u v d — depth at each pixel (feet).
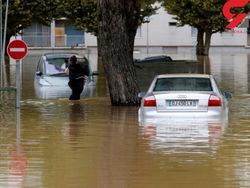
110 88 109.29
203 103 81.61
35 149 68.08
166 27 365.61
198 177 54.60
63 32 365.20
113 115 96.22
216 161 61.00
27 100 119.85
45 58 155.74
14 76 180.96
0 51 147.54
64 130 81.66
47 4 272.51
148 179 53.88
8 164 60.13
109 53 107.86
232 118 91.20
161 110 81.92
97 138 74.95
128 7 106.93
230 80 167.32
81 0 279.90
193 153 64.95
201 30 304.71
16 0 259.80
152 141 71.92
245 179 53.78
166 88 84.28
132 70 108.68
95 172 56.54
